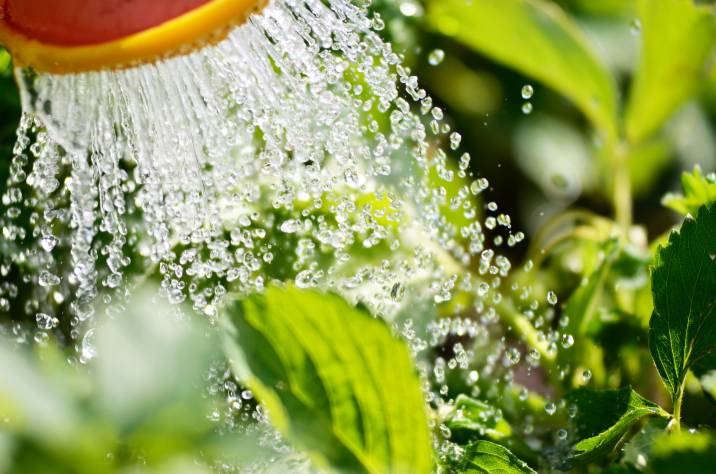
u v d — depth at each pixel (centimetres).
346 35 77
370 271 78
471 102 96
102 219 78
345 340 60
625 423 67
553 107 99
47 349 72
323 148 79
